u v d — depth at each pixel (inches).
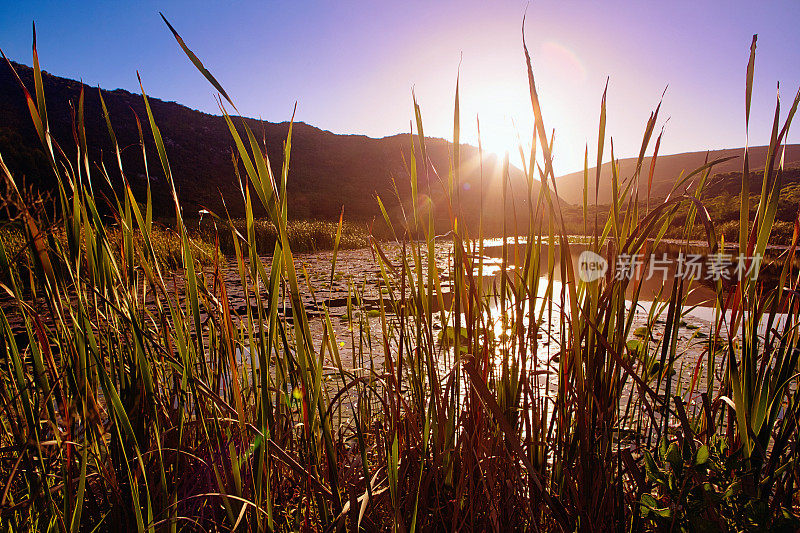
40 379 26.2
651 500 31.0
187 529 32.0
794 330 31.4
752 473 28.8
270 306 26.0
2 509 24.8
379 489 31.5
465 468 31.6
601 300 28.0
